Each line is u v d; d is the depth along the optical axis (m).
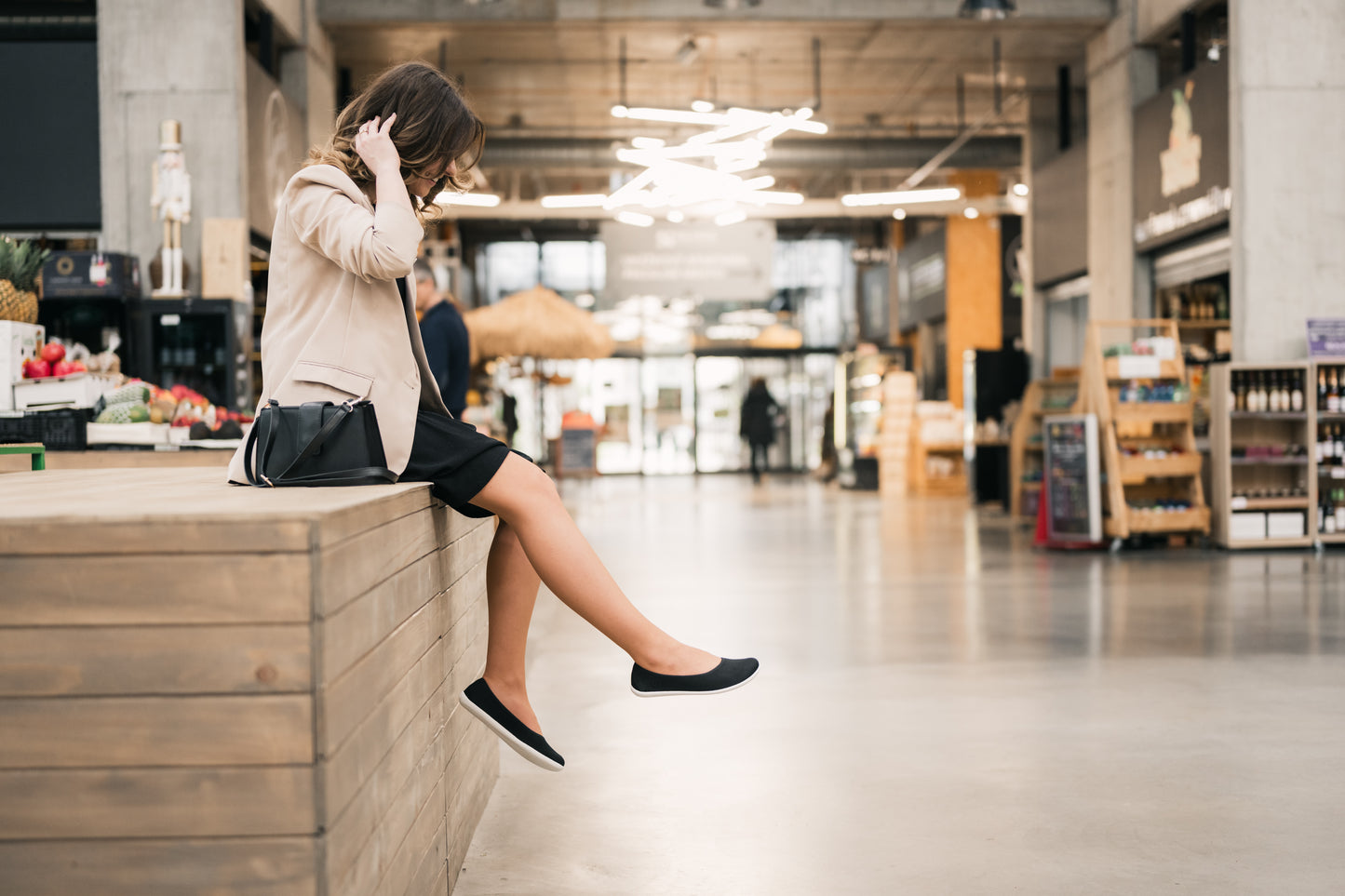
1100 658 3.96
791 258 22.75
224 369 6.61
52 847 1.17
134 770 1.17
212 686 1.17
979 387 12.63
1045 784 2.54
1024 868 2.04
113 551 1.17
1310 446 7.46
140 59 7.29
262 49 8.47
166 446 4.13
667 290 13.84
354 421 1.68
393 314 1.80
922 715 3.18
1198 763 2.69
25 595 1.17
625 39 10.55
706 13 9.92
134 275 6.46
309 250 1.79
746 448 22.66
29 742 1.17
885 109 13.41
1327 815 2.31
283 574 1.17
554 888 1.97
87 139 7.38
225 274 6.86
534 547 1.85
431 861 1.76
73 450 4.02
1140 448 7.82
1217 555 7.21
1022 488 10.02
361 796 1.31
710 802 2.44
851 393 17.59
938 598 5.46
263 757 1.17
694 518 10.78
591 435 19.52
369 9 9.66
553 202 11.82
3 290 4.03
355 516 1.29
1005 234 16.11
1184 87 8.60
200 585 1.17
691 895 1.94
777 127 8.80
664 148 9.05
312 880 1.17
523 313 13.91
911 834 2.23
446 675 1.92
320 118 9.66
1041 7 9.92
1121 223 9.84
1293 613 4.86
